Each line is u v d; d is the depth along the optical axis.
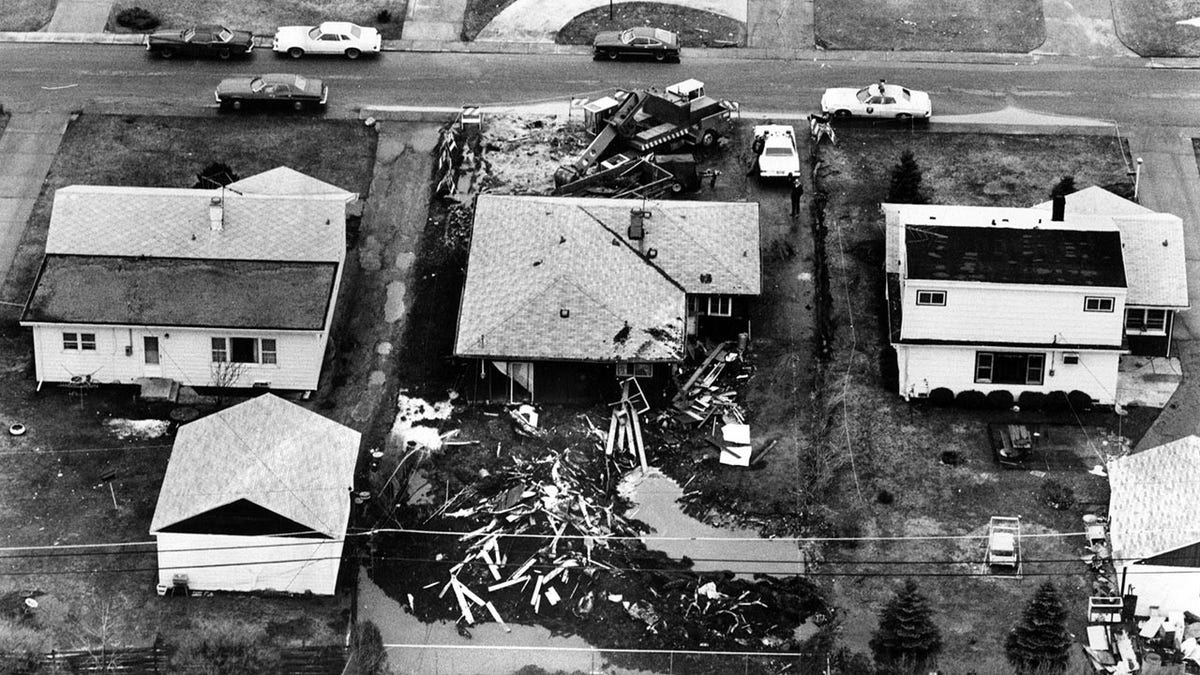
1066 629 73.31
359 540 76.62
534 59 103.38
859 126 98.38
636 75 102.06
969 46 104.69
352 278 89.38
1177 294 84.75
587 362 82.00
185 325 82.38
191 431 77.69
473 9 106.56
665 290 84.88
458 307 87.88
